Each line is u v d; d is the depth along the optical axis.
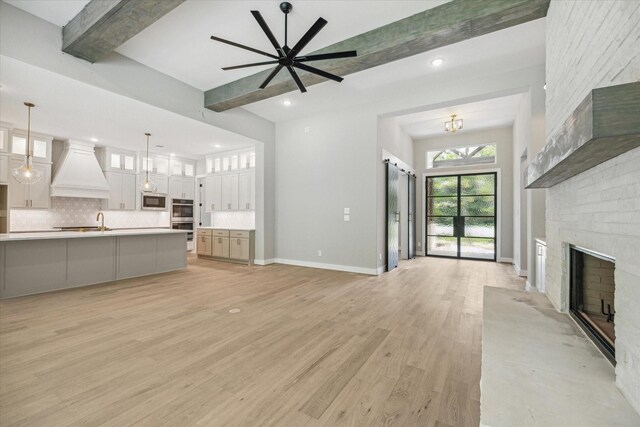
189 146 7.05
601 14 1.49
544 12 2.63
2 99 4.02
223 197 7.80
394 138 6.42
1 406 1.65
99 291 4.18
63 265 4.30
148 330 2.77
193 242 8.76
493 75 4.23
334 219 5.81
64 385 1.87
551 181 2.21
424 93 4.77
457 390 1.85
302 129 6.25
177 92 4.54
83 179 6.34
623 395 1.23
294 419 1.59
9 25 2.94
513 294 2.75
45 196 5.97
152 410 1.64
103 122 5.05
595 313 1.91
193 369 2.08
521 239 5.37
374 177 5.36
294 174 6.36
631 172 1.25
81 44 3.17
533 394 1.24
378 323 2.98
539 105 3.97
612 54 1.37
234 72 4.31
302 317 3.15
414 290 4.28
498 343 1.72
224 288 4.38
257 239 6.49
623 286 1.29
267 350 2.39
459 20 2.81
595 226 1.63
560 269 2.26
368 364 2.17
